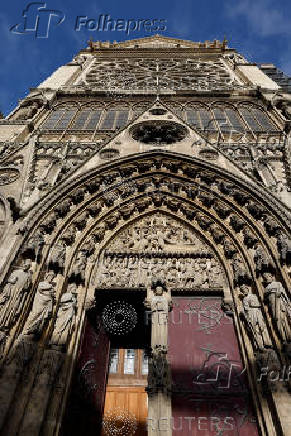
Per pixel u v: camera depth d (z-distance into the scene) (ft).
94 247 42.32
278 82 109.91
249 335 33.42
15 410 26.30
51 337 32.01
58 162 51.96
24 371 28.48
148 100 86.33
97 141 61.82
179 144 54.13
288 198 43.34
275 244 38.34
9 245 36.58
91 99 87.71
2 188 46.80
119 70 123.44
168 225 47.93
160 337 34.30
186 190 49.26
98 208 45.50
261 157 52.54
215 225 45.37
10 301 31.24
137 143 54.39
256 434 28.55
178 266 42.04
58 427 27.30
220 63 130.41
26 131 66.18
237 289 37.70
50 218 41.01
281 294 33.27
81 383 32.60
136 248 44.62
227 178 47.65
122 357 56.85
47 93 86.84
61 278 36.55
